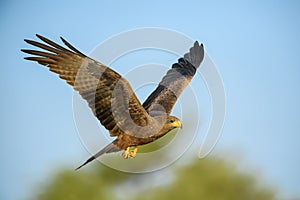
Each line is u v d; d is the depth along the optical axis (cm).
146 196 2519
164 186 2547
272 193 2622
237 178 2575
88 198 2572
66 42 1268
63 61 1271
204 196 2517
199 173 2527
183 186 2478
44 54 1256
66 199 2611
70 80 1281
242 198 2570
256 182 2595
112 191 2588
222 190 2548
